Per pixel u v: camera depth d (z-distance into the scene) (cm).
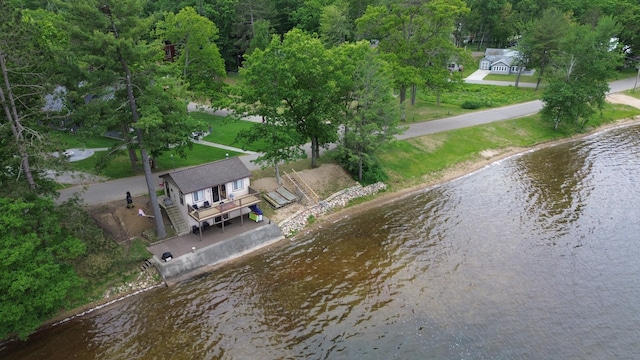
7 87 2867
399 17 6325
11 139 2994
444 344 2844
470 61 6562
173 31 6241
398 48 6450
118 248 3628
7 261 2572
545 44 8538
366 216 4572
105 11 3247
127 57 3244
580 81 6844
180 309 3216
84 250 3014
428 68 6462
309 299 3297
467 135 6481
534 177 5400
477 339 2881
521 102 8250
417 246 3972
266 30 8356
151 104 3434
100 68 3334
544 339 2880
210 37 6906
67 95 3209
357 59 4822
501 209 4616
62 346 2867
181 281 3525
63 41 4403
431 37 6419
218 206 3959
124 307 3241
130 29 3259
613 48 7519
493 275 3528
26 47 2917
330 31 8519
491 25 11862
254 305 3247
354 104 5166
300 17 9694
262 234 4066
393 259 3778
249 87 4462
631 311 3120
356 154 4891
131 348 2848
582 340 2872
